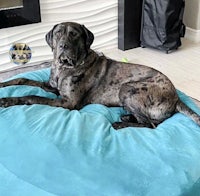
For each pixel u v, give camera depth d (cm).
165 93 199
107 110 205
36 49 339
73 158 155
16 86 217
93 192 143
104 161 154
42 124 172
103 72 212
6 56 327
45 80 240
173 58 356
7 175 157
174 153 163
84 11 351
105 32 374
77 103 207
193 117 193
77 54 201
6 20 307
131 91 200
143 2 363
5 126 174
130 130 182
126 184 145
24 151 160
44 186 148
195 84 302
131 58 358
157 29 360
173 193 144
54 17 336
